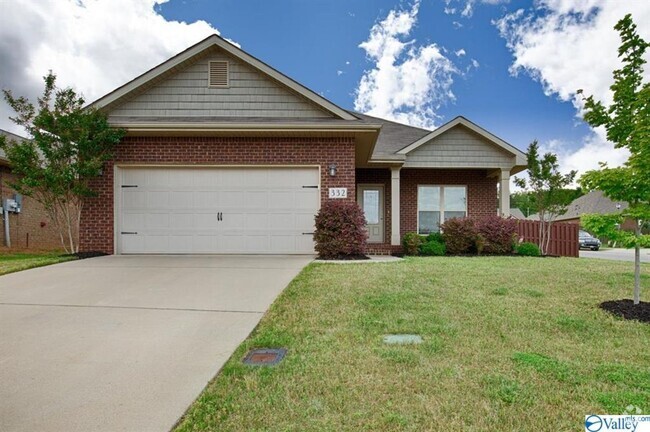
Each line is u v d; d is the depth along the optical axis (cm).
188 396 262
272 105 1021
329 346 344
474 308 465
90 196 903
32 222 1391
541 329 395
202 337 372
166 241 933
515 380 280
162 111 1017
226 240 936
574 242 1401
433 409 242
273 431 221
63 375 292
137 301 496
